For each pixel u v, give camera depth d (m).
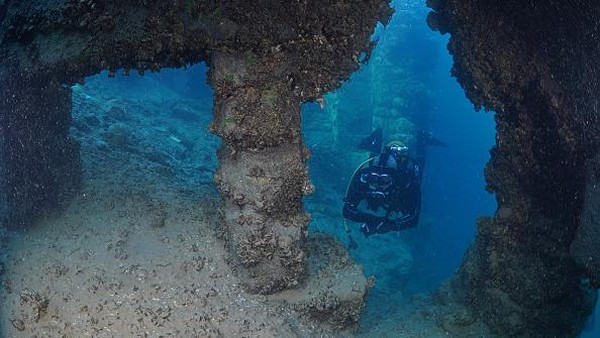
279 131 3.56
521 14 4.22
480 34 4.63
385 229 6.86
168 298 3.56
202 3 3.29
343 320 4.23
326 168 13.20
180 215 4.77
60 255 3.88
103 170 5.43
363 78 15.08
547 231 4.73
